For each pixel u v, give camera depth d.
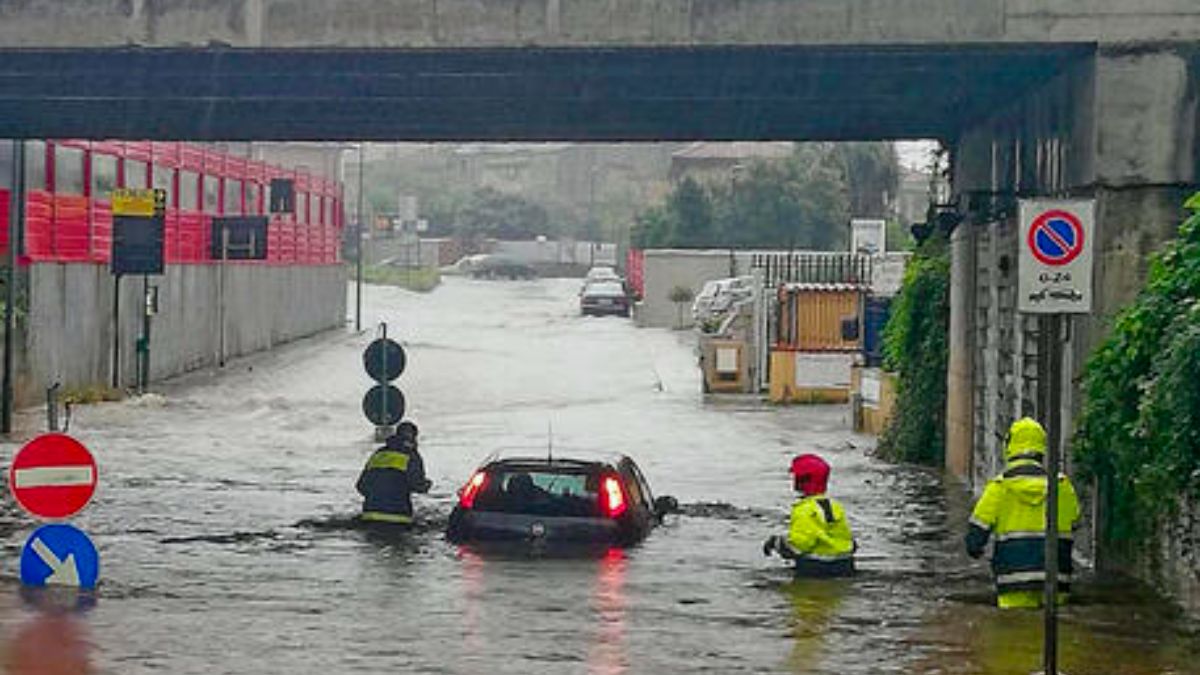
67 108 30.30
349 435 40.62
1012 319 26.27
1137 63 20.83
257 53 22.16
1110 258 20.80
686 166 127.38
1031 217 13.43
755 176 100.44
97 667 14.20
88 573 18.36
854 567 19.66
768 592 18.47
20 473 18.02
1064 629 16.09
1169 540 17.77
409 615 16.86
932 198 37.75
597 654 14.96
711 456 36.44
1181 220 20.81
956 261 32.81
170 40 21.81
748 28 21.36
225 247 62.53
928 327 35.50
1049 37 20.94
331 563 20.52
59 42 21.88
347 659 14.66
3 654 14.68
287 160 111.38
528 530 21.28
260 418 44.66
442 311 95.69
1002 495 16.81
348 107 29.94
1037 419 22.67
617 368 61.56
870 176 104.19
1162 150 20.77
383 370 37.34
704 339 55.91
